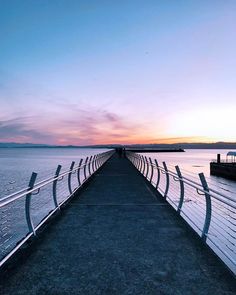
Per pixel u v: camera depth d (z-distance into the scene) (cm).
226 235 929
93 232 633
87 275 427
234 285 400
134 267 455
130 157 3862
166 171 1014
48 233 625
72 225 689
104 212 830
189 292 381
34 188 579
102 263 469
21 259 483
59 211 821
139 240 581
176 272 438
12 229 1012
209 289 389
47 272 436
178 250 527
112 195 1124
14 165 7094
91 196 1100
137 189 1286
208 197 575
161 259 486
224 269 449
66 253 511
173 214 806
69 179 1041
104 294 374
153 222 720
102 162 2930
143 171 1894
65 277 421
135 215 794
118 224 700
